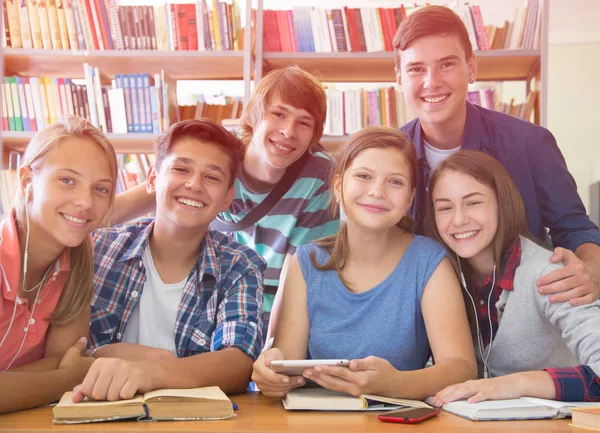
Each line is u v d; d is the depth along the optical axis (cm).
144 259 144
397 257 142
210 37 303
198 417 92
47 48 306
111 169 122
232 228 197
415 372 112
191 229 139
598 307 128
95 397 97
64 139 117
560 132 515
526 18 295
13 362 120
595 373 111
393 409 103
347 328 137
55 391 107
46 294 125
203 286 141
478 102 309
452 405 101
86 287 128
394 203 136
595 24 498
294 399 103
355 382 104
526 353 139
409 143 144
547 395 108
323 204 194
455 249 146
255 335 131
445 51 180
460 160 146
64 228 117
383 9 300
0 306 116
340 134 310
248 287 139
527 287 138
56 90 307
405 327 135
